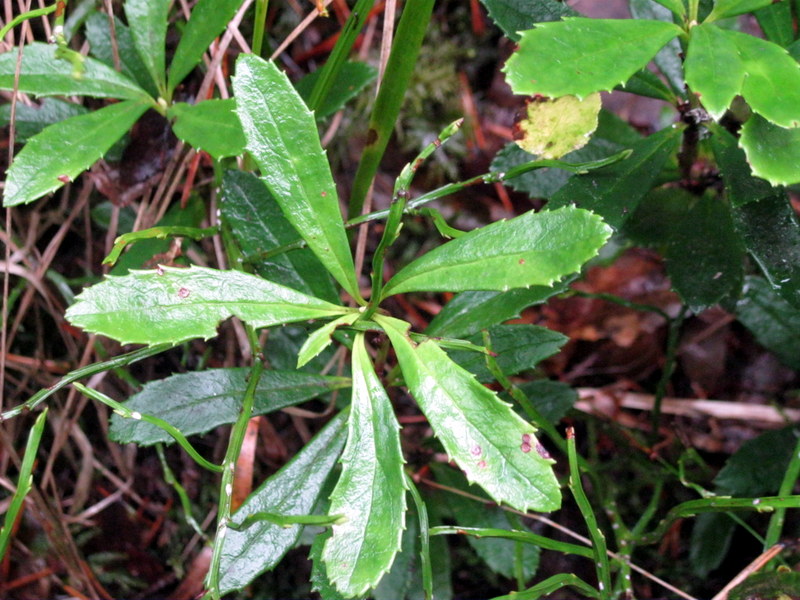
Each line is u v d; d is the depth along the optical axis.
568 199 0.24
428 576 0.22
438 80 0.36
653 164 0.24
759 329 0.31
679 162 0.27
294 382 0.25
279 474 0.24
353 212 0.28
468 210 0.37
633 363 0.36
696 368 0.36
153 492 0.35
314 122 0.21
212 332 0.20
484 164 0.37
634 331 0.36
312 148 0.21
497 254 0.20
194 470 0.35
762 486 0.30
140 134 0.29
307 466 0.24
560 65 0.20
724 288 0.27
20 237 0.32
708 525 0.31
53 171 0.24
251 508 0.23
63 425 0.32
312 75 0.28
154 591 0.34
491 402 0.20
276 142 0.21
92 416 0.34
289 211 0.21
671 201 0.29
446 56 0.36
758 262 0.24
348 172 0.36
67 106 0.28
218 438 0.34
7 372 0.33
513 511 0.29
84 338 0.33
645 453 0.32
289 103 0.21
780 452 0.30
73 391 0.32
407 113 0.36
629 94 0.35
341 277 0.21
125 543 0.34
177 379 0.24
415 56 0.25
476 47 0.36
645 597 0.33
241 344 0.31
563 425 0.35
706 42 0.20
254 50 0.26
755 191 0.24
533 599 0.23
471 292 0.25
